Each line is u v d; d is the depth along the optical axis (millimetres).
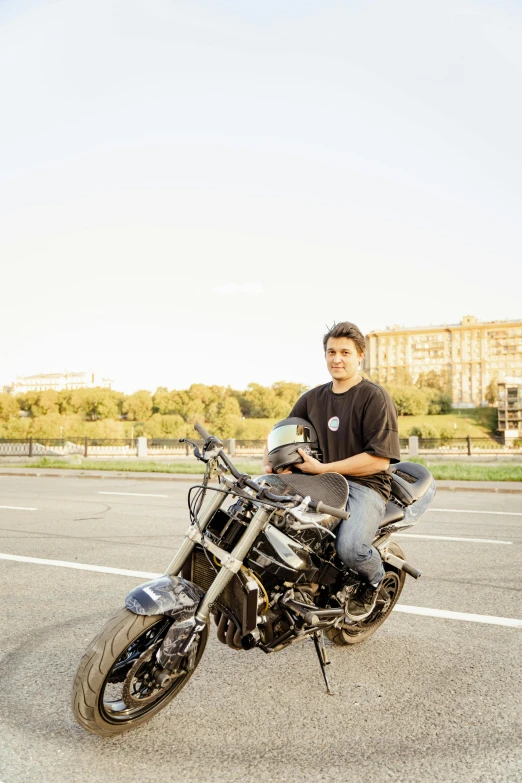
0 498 12516
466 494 13602
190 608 2885
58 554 6887
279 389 151375
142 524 8984
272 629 3166
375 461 3523
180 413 133250
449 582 5746
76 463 24391
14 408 137000
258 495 2930
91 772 2660
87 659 2787
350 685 3539
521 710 3240
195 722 3105
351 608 3623
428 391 180125
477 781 2604
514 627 4516
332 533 3369
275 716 3170
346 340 3713
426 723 3098
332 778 2623
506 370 195625
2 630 4434
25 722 3104
